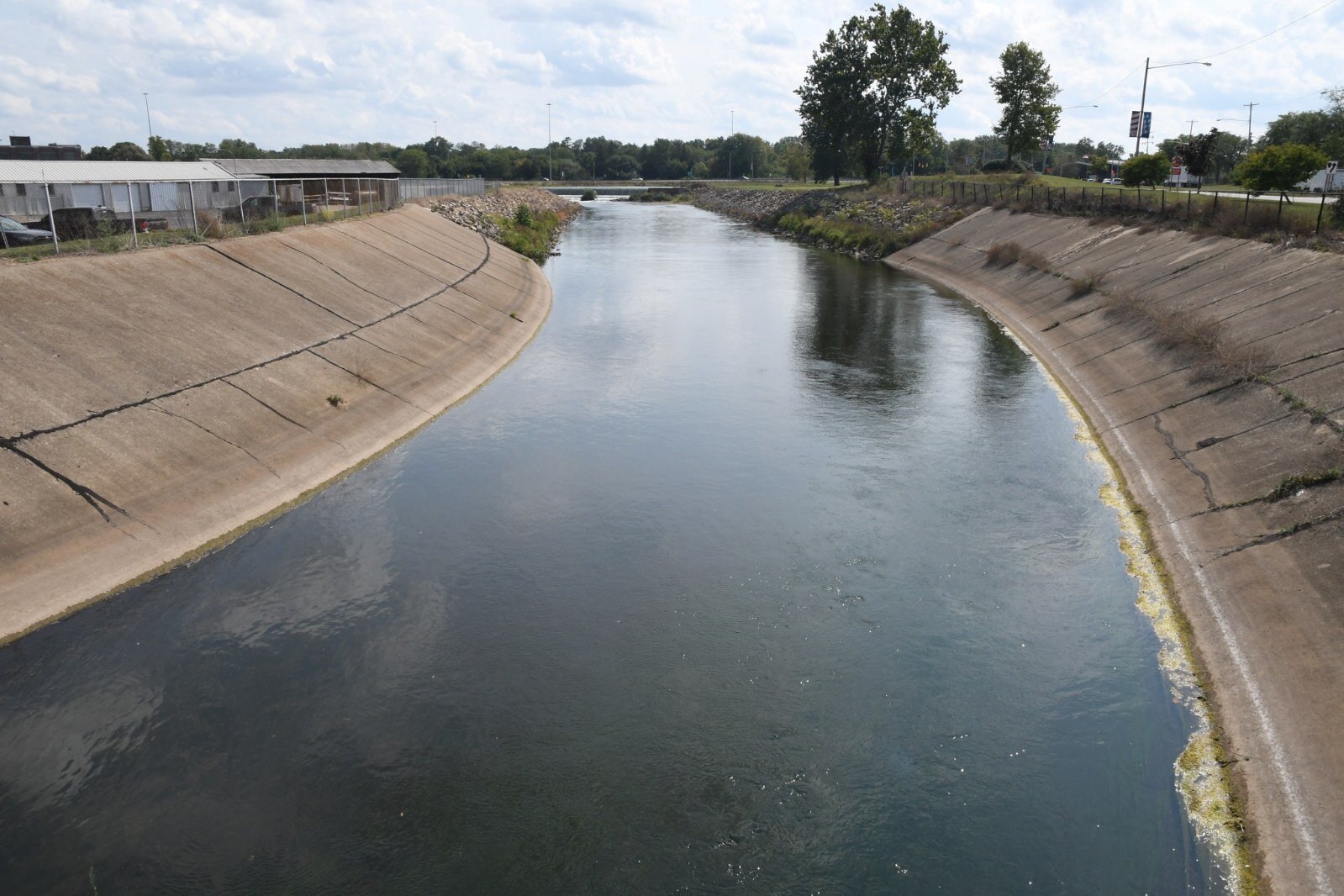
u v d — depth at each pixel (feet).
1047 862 32.24
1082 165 301.84
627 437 74.28
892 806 34.94
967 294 145.18
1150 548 52.90
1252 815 32.73
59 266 70.33
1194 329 77.82
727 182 508.94
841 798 35.35
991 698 40.88
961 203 198.49
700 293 147.54
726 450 71.15
